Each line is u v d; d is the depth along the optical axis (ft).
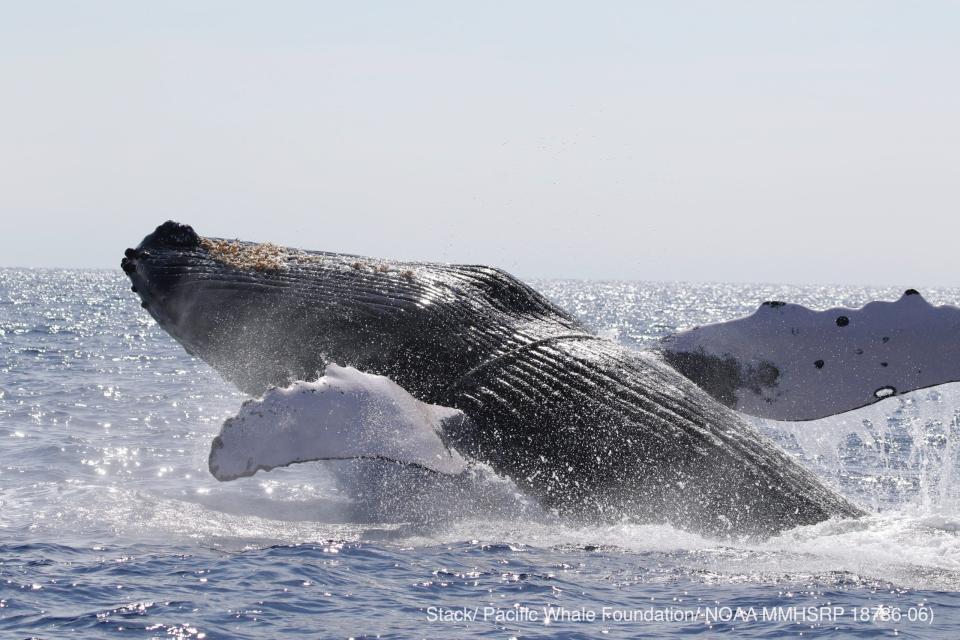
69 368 568.82
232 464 148.46
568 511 173.68
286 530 177.88
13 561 156.35
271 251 197.98
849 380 182.29
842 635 129.29
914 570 153.07
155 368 588.09
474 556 161.38
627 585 148.46
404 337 182.70
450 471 153.79
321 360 185.78
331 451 150.30
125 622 132.67
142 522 182.29
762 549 162.91
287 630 130.82
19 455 272.51
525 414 174.70
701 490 167.94
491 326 184.44
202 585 146.92
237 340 189.37
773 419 188.03
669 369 183.11
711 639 129.18
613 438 171.12
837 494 179.22
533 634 130.31
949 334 177.47
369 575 152.25
